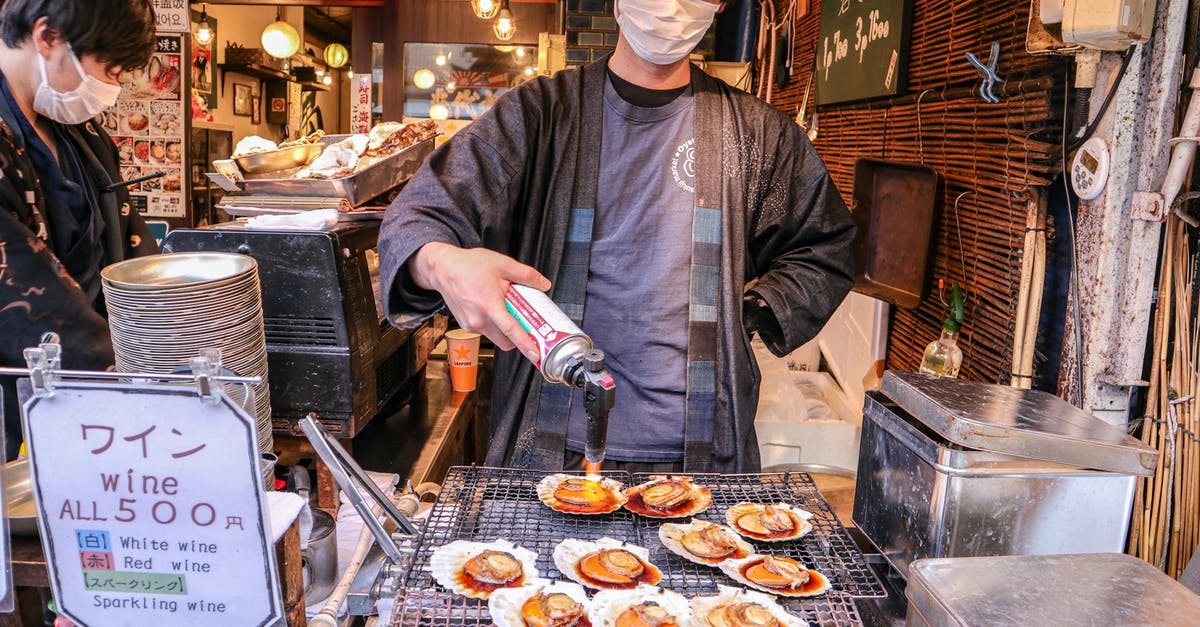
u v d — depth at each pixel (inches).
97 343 60.7
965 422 44.5
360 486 54.3
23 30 65.6
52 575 39.0
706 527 52.9
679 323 68.7
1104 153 61.0
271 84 438.3
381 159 90.8
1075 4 59.6
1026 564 41.3
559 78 69.9
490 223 63.6
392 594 46.3
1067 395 67.5
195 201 317.7
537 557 50.8
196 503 37.7
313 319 76.2
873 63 113.2
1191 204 60.8
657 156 68.6
